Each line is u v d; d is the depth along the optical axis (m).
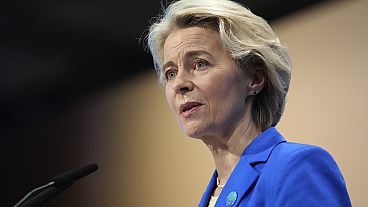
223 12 2.70
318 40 5.07
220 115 2.62
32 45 7.04
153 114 6.52
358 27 4.82
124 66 6.88
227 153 2.72
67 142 7.08
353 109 4.69
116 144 6.73
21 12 6.67
